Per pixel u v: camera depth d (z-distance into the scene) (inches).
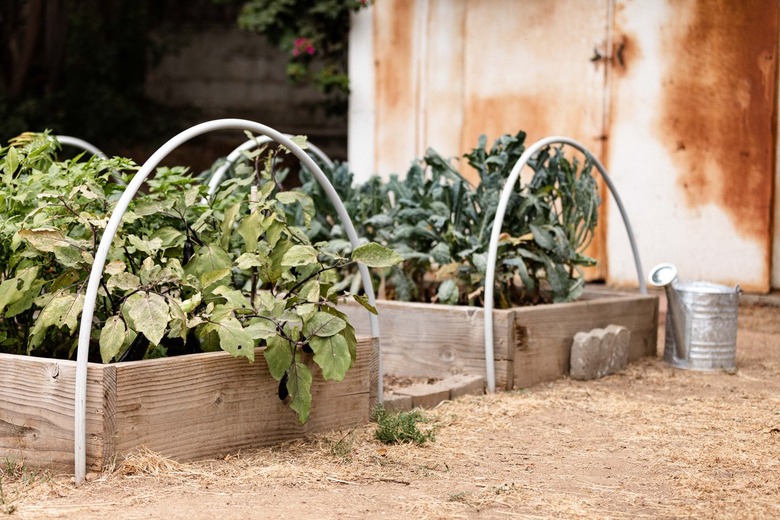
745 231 301.0
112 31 637.9
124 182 163.3
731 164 301.7
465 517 115.5
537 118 331.9
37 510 112.2
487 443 152.0
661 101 310.7
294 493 122.5
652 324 231.6
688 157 307.6
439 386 181.9
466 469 137.3
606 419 169.3
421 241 222.1
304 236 153.2
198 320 134.6
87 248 135.7
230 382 136.9
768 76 295.0
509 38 335.3
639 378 206.4
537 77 331.0
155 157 133.3
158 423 128.3
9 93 586.2
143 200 150.0
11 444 129.3
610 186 227.1
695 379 205.8
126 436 124.7
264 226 146.3
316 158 450.6
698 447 150.9
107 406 122.2
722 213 303.9
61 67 602.5
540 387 194.2
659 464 141.7
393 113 358.6
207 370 133.7
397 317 202.2
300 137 162.1
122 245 140.6
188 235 150.4
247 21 382.9
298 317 140.8
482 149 215.3
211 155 661.9
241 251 165.2
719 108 302.4
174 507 114.6
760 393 191.5
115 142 616.7
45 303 137.4
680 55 307.0
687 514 118.8
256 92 733.3
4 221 148.0
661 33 309.6
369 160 364.5
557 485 130.4
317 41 376.8
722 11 300.0
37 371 126.8
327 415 151.7
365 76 363.6
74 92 601.0
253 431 140.6
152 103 677.9
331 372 140.2
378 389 162.4
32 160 162.1
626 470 138.3
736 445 151.9
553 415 171.6
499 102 338.3
